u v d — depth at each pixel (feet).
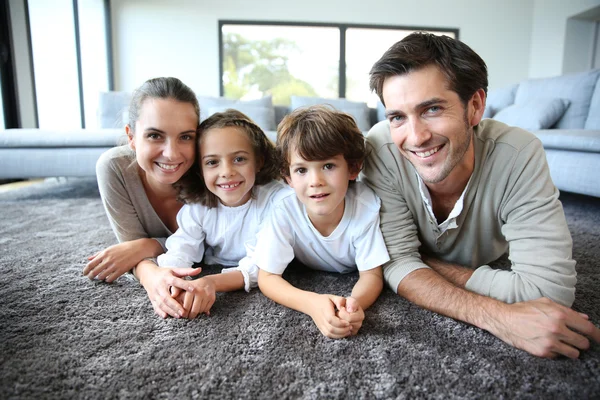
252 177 3.21
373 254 2.96
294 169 2.81
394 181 3.00
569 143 6.15
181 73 15.88
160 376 2.00
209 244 3.67
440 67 2.35
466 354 2.19
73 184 9.94
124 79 15.55
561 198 7.74
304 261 3.49
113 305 2.84
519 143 2.62
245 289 3.09
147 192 3.61
